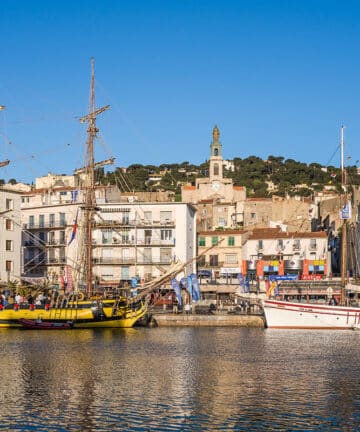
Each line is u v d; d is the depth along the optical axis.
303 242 161.00
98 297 113.25
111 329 109.19
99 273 146.12
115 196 172.12
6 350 80.44
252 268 158.12
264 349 83.88
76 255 146.62
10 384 59.16
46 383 59.72
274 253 161.88
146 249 146.88
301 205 197.00
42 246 150.25
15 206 136.62
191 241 153.62
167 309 130.88
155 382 60.62
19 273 136.25
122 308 111.62
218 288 149.12
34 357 74.62
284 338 96.75
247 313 123.19
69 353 78.25
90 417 48.31
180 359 74.50
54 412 49.59
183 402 52.81
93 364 70.25
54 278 137.88
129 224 146.75
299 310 113.00
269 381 61.50
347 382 61.16
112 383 59.94
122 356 76.19
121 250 146.50
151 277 144.62
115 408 50.81
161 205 147.62
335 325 112.19
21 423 46.78
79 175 162.00
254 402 52.94
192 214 156.12
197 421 47.47
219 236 161.50
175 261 134.75
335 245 173.00
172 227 146.38
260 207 196.75
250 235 166.75
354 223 159.38
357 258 150.38
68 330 106.81
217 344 88.62
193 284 121.12
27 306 109.25
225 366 69.81
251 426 46.41
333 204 194.62
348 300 122.94
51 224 151.62
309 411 50.19
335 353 80.44
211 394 55.72
